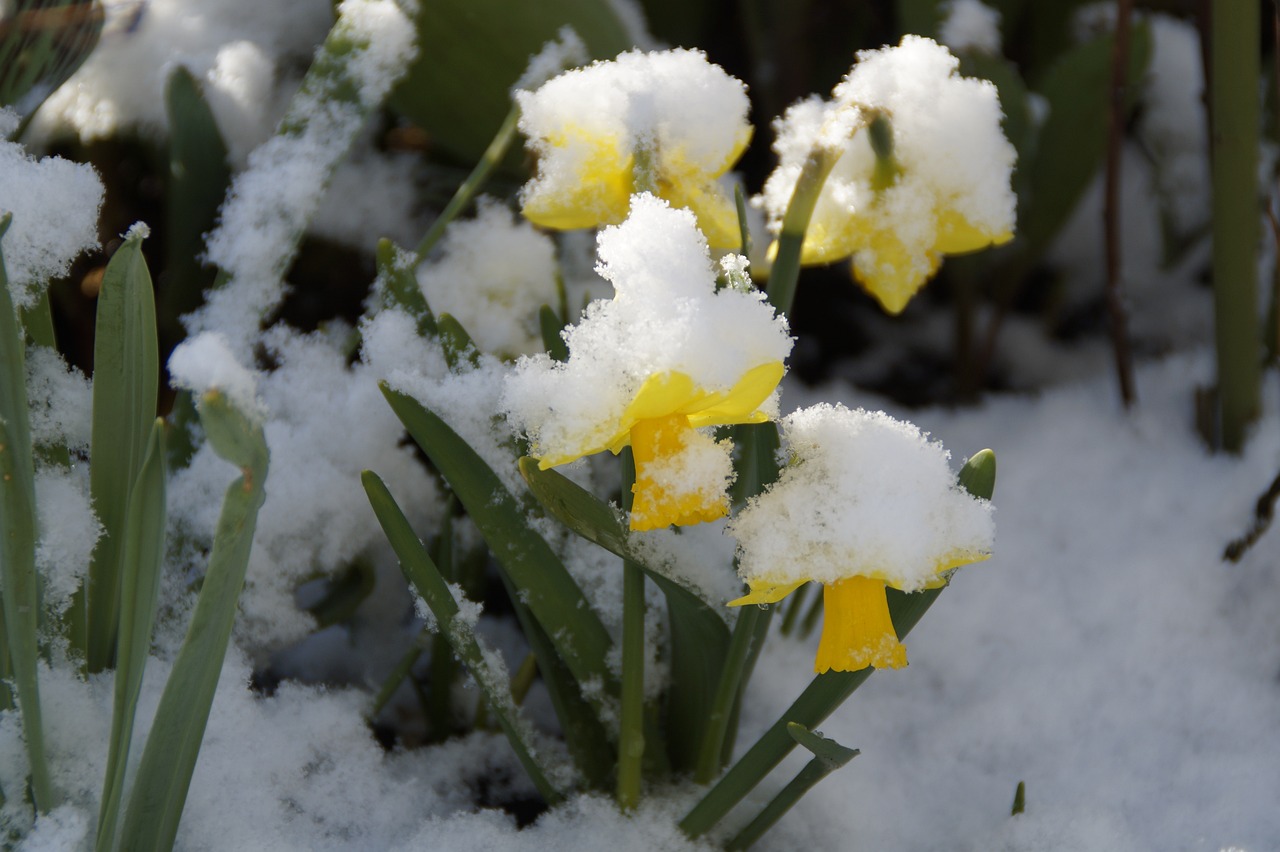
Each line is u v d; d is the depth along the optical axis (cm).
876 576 78
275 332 94
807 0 128
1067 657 97
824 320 141
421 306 89
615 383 77
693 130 85
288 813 87
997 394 129
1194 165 129
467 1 98
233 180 95
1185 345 134
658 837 86
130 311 80
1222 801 90
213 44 108
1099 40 108
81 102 103
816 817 89
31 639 78
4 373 77
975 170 86
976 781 92
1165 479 108
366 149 114
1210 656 97
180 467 89
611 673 86
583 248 105
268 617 91
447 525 90
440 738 93
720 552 88
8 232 83
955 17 105
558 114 85
